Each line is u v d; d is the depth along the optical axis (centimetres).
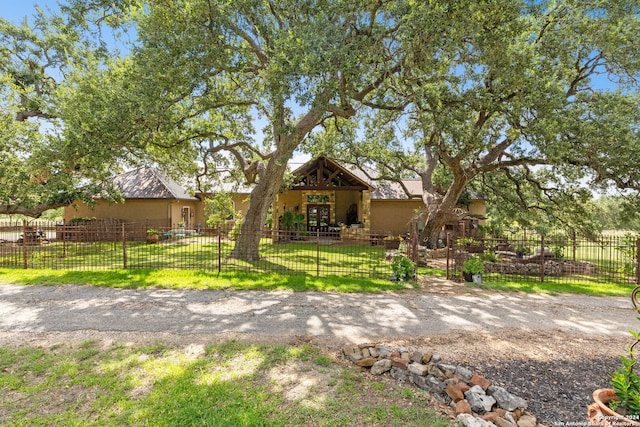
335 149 1869
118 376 388
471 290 865
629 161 1044
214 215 2258
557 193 1655
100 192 1880
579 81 1322
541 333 561
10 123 1411
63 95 1232
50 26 1953
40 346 472
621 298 805
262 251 1603
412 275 962
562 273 1154
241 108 1485
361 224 2141
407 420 318
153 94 875
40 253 1298
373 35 848
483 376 410
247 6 866
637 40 1077
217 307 676
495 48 845
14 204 1563
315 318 617
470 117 1101
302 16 900
